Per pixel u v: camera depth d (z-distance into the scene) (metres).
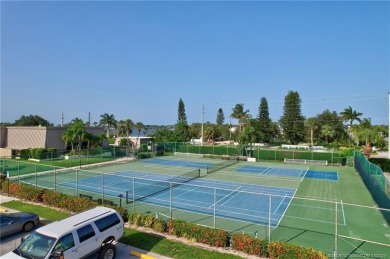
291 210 21.16
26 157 46.34
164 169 41.22
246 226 17.72
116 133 115.19
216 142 106.69
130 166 43.84
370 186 25.98
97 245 11.95
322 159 49.62
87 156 45.44
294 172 39.66
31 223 16.41
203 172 38.94
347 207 21.97
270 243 12.89
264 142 93.31
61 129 52.91
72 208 19.20
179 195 25.47
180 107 106.44
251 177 35.28
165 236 15.40
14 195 23.62
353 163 45.47
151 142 65.19
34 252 10.43
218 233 14.12
